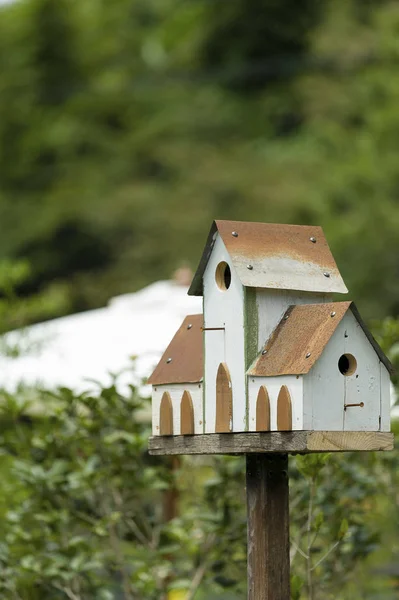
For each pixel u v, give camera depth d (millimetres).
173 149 63031
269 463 11203
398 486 15070
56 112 69000
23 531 14141
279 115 64438
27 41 72312
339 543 13438
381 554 16438
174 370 11750
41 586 14281
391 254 46031
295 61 67312
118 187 63094
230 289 11117
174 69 71125
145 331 18828
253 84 68250
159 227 59500
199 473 16266
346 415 10727
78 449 14906
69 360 18453
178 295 19438
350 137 54469
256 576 11133
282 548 11148
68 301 58219
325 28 63375
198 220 59094
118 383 17453
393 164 47062
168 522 15602
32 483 14047
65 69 71625
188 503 16047
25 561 13828
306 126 61688
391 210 46375
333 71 62000
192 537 14727
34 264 61469
